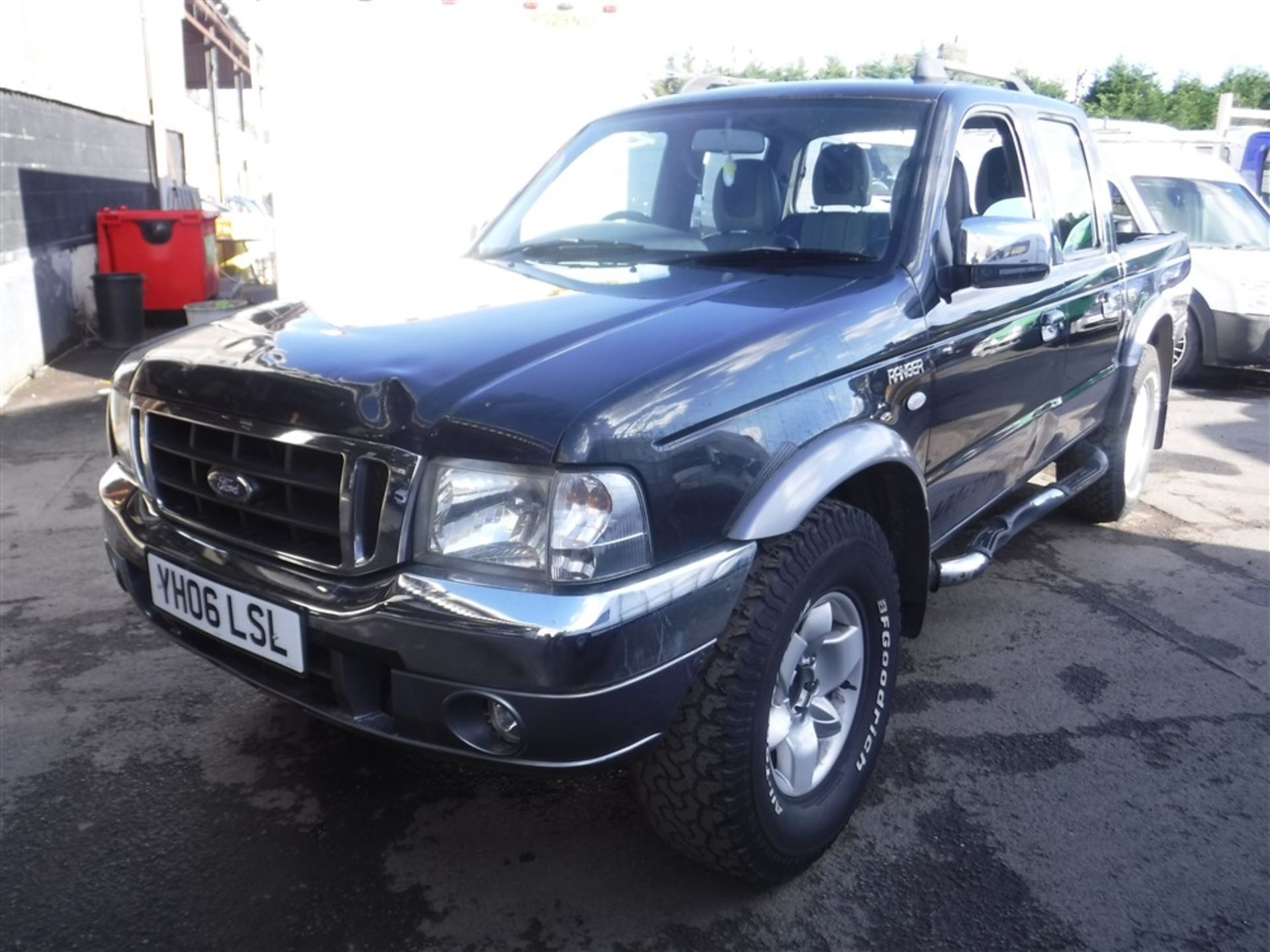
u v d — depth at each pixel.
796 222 3.15
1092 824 2.86
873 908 2.53
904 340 2.78
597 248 3.34
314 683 2.30
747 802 2.31
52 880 2.57
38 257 8.69
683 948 2.40
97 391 7.77
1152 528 5.30
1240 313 8.66
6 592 4.22
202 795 2.93
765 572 2.30
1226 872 2.67
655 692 2.10
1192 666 3.79
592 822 2.84
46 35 9.23
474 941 2.41
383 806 2.90
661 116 3.70
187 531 2.50
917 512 2.85
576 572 1.99
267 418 2.25
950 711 3.44
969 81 4.04
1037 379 3.69
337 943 2.40
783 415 2.36
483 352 2.28
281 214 7.86
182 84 15.23
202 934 2.41
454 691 2.03
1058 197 3.93
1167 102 22.98
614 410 2.05
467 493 2.03
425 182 8.00
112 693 3.47
